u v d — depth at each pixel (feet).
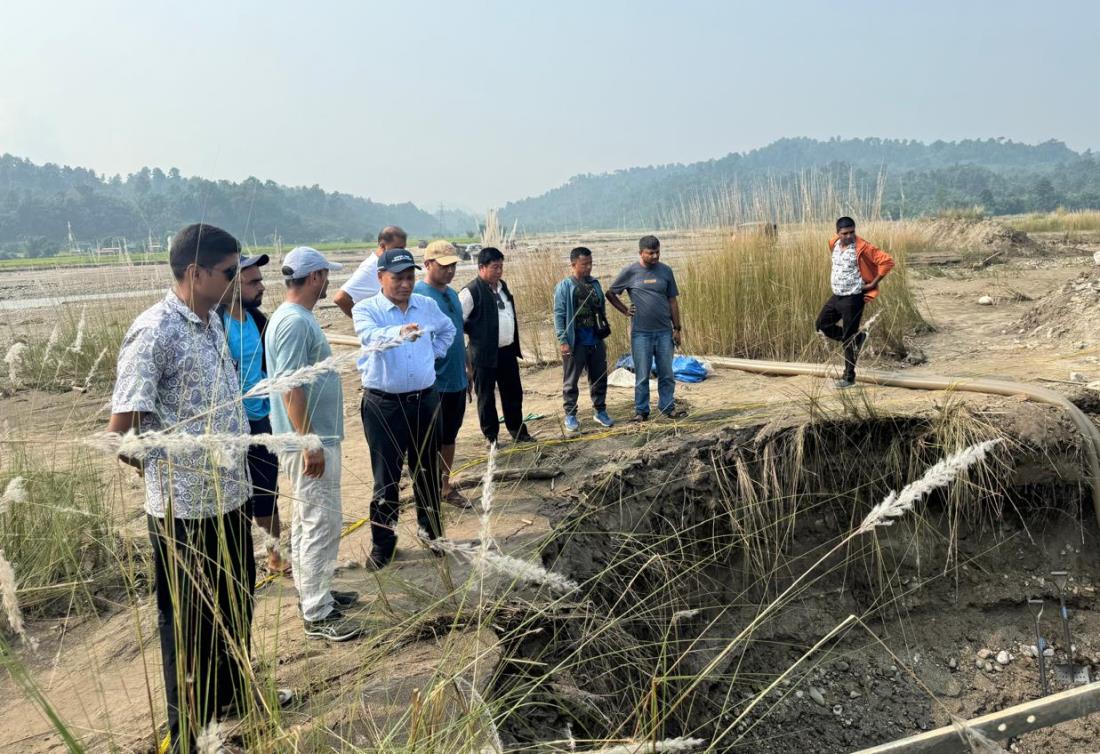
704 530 20.48
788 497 21.04
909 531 21.44
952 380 25.62
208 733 7.51
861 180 41.16
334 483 13.50
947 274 66.13
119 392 9.31
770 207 39.06
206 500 9.69
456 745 9.21
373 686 11.71
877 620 20.95
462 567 15.60
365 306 16.15
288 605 14.74
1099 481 21.11
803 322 34.27
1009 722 12.78
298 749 9.03
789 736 18.34
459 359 19.44
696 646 18.43
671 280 25.91
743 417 23.31
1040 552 21.70
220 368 10.02
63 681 13.17
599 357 25.17
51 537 16.03
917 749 12.33
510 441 24.68
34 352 34.99
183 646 8.65
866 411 21.95
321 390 13.20
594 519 18.56
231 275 9.97
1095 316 33.50
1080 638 20.94
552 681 13.15
